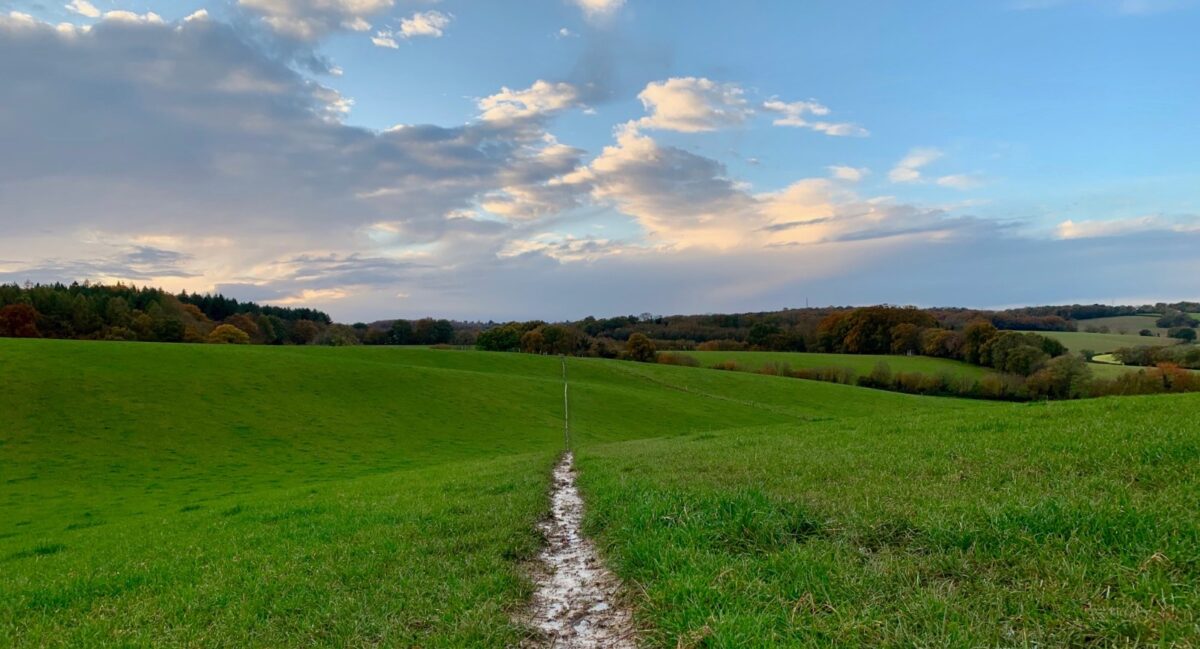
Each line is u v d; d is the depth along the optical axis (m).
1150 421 17.00
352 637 7.64
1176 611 5.71
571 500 17.62
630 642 7.26
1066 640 5.57
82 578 11.88
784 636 6.20
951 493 11.27
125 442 50.28
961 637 5.67
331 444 55.41
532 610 8.66
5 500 36.41
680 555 8.84
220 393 64.75
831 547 8.69
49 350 68.62
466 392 78.12
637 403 83.38
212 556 12.95
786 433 27.77
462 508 16.02
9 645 8.51
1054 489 10.74
